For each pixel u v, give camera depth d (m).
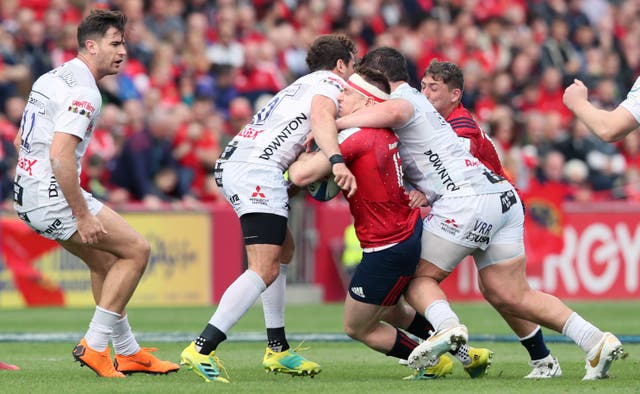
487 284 24.42
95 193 49.66
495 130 60.81
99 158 49.81
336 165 23.09
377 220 23.69
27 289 49.62
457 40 70.56
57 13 55.06
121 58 24.55
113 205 50.00
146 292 51.19
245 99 59.19
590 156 64.50
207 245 52.53
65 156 23.33
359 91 24.11
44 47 53.84
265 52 60.22
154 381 23.48
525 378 24.58
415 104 24.23
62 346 33.19
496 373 26.17
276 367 25.31
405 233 23.70
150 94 53.75
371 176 23.56
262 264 24.00
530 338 24.89
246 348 32.69
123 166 51.47
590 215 56.94
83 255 25.17
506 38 72.31
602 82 72.44
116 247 24.41
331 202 56.22
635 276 57.62
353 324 24.50
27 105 24.38
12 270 49.28
